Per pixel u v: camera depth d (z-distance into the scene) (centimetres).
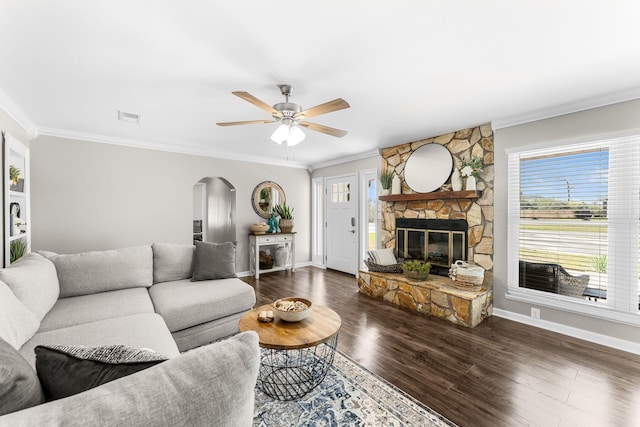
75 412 54
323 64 192
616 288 246
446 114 292
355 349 243
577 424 159
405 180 414
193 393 65
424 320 306
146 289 264
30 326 158
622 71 201
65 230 351
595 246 257
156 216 418
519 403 176
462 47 172
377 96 246
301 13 142
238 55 180
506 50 175
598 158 254
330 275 514
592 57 183
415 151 400
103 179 377
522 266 305
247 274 517
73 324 187
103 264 251
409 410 169
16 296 168
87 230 366
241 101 255
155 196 418
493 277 323
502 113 289
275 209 545
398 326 290
